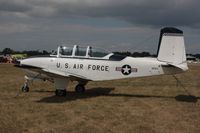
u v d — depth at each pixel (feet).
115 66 38.83
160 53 37.83
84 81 42.22
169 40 37.52
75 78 38.75
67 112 28.58
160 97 39.42
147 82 60.18
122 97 38.88
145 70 37.99
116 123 24.75
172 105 33.12
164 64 37.37
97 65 39.32
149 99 37.42
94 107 31.30
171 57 37.58
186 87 52.06
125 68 38.52
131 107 31.68
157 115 27.99
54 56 41.11
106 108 30.86
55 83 38.34
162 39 37.68
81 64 39.78
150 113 28.84
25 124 23.91
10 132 21.66
